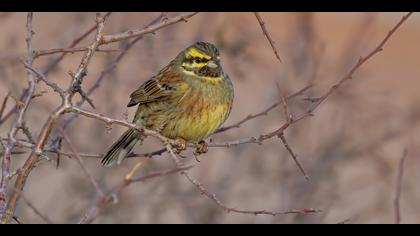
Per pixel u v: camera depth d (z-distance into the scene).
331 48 30.42
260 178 13.83
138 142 10.79
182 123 11.15
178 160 8.14
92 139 13.26
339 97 14.23
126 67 13.43
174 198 13.43
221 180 13.88
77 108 7.27
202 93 11.09
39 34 14.63
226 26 13.33
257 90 17.69
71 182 12.97
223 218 13.57
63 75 17.28
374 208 14.69
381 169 14.41
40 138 7.00
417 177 14.91
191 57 11.23
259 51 16.97
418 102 18.11
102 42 7.41
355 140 14.27
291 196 13.30
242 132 15.39
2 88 16.64
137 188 13.40
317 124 14.80
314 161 13.69
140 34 7.53
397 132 14.59
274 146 14.20
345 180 15.47
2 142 7.41
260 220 13.78
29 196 13.70
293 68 14.32
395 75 32.09
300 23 14.57
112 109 13.30
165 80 11.23
